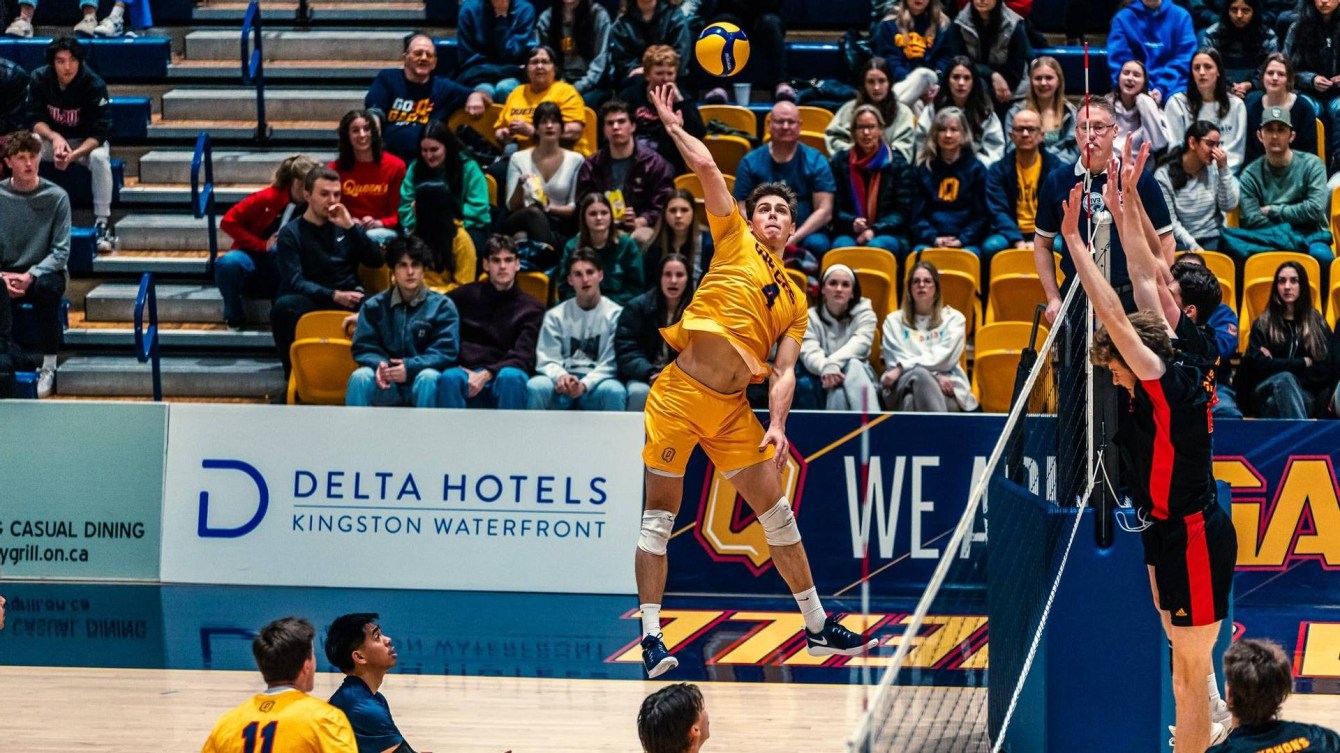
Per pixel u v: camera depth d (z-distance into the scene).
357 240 11.23
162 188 12.91
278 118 13.52
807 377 10.18
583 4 12.88
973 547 9.53
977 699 7.64
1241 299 11.09
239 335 11.87
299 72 13.70
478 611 9.55
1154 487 5.74
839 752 6.96
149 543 10.30
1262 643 4.75
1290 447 9.64
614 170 11.52
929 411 10.09
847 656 8.52
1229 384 10.22
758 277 6.34
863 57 12.98
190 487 10.30
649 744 5.29
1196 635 5.83
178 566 10.27
